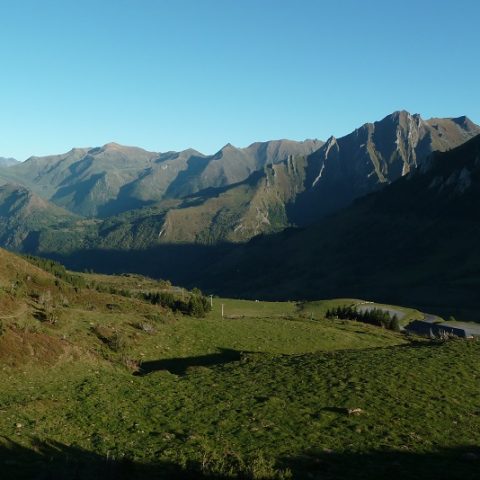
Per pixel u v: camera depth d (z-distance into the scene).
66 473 23.61
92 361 49.69
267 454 28.47
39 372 43.25
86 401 37.44
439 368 49.41
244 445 29.98
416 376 46.00
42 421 32.25
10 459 25.55
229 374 48.75
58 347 48.84
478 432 33.38
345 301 172.50
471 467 27.42
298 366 51.03
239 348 65.31
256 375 47.81
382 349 63.34
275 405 38.06
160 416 35.28
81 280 108.56
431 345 66.94
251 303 149.25
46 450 27.61
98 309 82.81
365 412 36.28
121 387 42.62
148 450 28.66
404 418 35.34
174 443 29.94
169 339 65.44
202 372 49.91
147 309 92.25
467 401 39.78
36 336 48.84
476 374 47.78
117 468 24.52
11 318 51.97
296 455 28.42
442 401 39.31
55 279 92.19
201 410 36.91
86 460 26.50
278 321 88.88
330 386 42.88
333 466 27.19
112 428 32.47
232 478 22.42
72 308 71.31
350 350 62.91
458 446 30.72
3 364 42.19
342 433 32.41
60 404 36.28
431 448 30.20
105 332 59.66
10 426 30.41
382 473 26.28
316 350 69.12
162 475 24.72
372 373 46.84
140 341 61.78
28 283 82.88
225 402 38.97
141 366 54.34
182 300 111.19
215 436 31.45
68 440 29.77
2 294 58.59
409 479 25.61
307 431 32.56
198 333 70.31
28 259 108.12
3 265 84.38
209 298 146.00
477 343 65.56
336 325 94.56
